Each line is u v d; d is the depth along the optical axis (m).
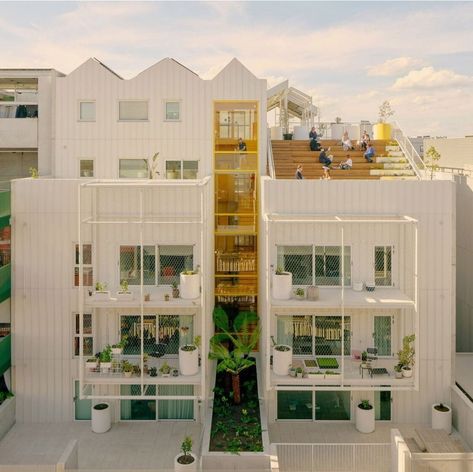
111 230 18.12
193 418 18.61
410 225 17.66
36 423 18.33
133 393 18.48
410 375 16.56
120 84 21.84
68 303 18.17
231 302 21.14
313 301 16.56
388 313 17.91
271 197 17.66
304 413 18.30
